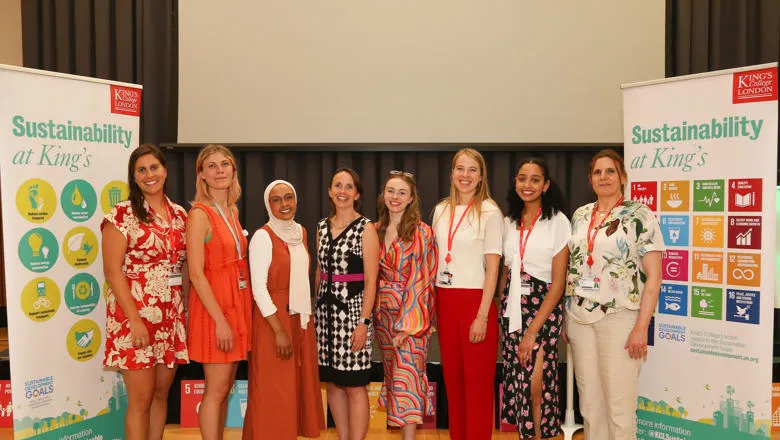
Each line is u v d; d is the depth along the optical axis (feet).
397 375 8.69
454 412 8.99
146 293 8.43
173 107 15.61
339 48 14.84
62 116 9.25
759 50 15.06
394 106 14.82
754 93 9.12
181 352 8.80
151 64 15.57
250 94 14.98
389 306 8.96
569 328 8.99
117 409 10.05
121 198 10.00
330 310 9.05
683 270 9.96
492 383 8.84
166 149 15.49
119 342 8.41
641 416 10.49
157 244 8.50
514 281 8.84
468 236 8.80
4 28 18.26
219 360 8.50
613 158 8.64
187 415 12.36
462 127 14.75
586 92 14.55
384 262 9.10
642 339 8.30
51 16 16.39
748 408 9.33
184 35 15.06
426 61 14.73
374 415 12.34
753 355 9.25
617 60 14.49
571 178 14.96
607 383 8.54
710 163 9.60
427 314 8.85
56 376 9.25
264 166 15.40
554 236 8.84
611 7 14.44
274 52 14.93
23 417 8.89
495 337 8.84
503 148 14.70
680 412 10.02
